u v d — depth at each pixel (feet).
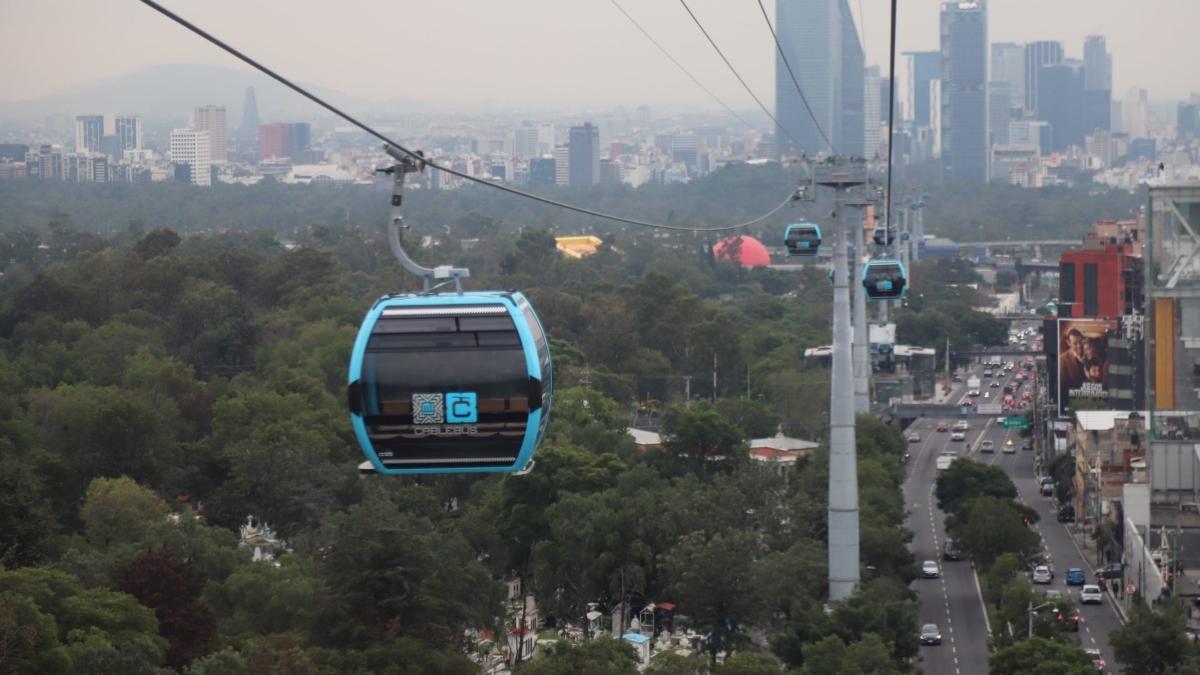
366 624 489.67
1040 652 475.72
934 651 568.00
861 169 524.11
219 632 493.77
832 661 466.29
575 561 627.46
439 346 227.40
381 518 604.49
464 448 229.25
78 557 513.45
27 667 392.06
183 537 561.43
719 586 543.39
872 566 609.01
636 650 514.68
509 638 601.62
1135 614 515.91
